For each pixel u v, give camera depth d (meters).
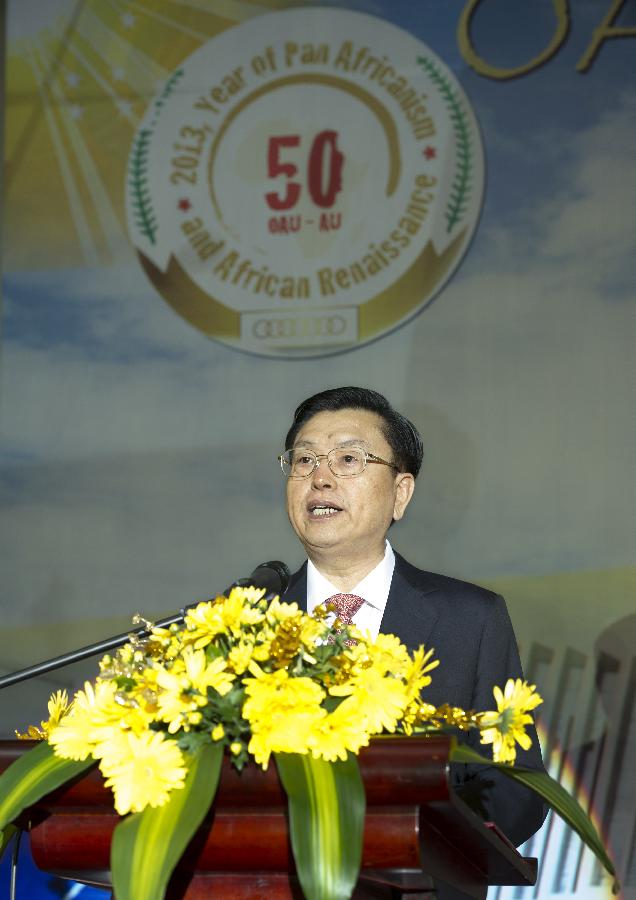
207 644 2.64
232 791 2.42
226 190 9.26
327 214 9.06
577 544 8.39
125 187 9.41
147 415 9.24
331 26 9.18
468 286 8.79
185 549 9.05
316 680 2.55
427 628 3.88
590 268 8.62
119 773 2.36
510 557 8.47
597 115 8.72
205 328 9.21
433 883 2.54
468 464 8.62
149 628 2.79
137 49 9.48
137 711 2.46
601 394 8.52
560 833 7.93
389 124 9.00
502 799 3.33
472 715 2.69
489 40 8.92
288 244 9.11
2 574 9.22
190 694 2.46
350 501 3.93
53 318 9.45
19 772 2.47
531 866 3.03
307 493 3.97
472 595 3.98
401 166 8.95
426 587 4.02
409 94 8.99
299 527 4.00
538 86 8.81
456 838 2.58
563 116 8.76
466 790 3.16
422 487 8.67
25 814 2.56
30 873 7.47
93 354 9.37
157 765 2.35
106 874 2.57
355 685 2.50
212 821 2.46
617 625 8.24
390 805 2.36
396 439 4.08
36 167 9.54
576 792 8.02
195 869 2.48
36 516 9.26
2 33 9.64
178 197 9.32
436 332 8.80
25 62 9.59
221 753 2.42
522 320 8.69
